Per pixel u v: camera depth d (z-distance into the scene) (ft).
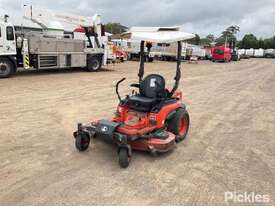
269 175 14.62
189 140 19.51
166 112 17.10
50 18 56.49
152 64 100.73
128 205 11.51
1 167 14.32
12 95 31.94
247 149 18.26
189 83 49.11
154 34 18.78
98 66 63.36
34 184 12.79
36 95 32.48
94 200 11.73
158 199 12.03
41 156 15.80
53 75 52.13
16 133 19.40
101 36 64.13
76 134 16.49
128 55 117.19
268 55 249.75
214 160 16.29
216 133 21.33
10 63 47.21
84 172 14.12
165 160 15.96
